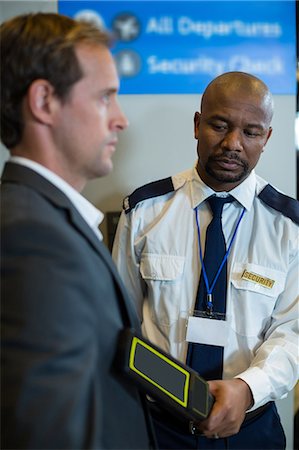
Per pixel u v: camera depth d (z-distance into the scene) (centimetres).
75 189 84
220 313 134
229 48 171
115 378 77
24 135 77
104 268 75
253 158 131
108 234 177
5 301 60
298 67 173
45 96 74
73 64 74
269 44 171
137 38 170
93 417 59
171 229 142
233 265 137
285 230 139
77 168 80
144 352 84
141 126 175
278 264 137
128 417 79
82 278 64
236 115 126
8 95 76
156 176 177
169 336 137
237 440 132
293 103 175
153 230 143
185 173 151
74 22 78
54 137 76
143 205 146
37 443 55
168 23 169
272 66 172
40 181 74
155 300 140
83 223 76
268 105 129
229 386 118
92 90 76
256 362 130
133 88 172
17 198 70
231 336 135
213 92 130
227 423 114
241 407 118
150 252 142
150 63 171
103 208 179
